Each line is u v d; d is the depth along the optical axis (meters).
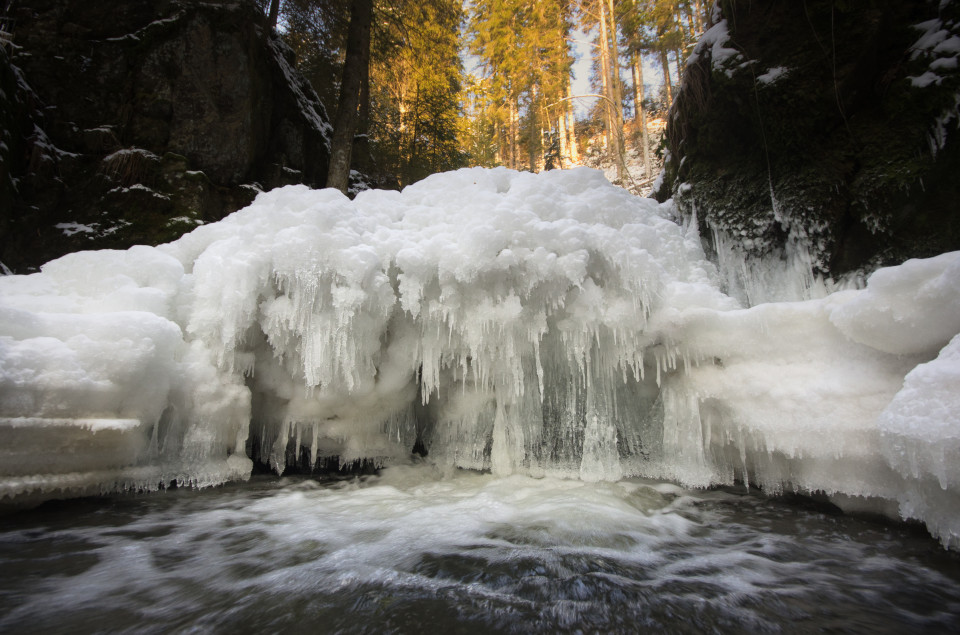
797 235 4.45
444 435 4.38
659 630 1.63
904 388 2.15
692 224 5.25
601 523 2.71
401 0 13.34
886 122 4.11
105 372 2.72
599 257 3.41
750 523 2.74
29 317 2.66
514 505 3.12
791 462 2.98
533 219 3.32
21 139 6.02
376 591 1.92
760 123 4.74
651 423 3.77
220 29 7.48
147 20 7.32
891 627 1.65
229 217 3.99
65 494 2.82
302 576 2.06
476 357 3.55
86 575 2.04
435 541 2.48
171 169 6.73
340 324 3.22
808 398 2.77
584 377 3.85
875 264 4.03
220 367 3.46
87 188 6.28
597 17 22.36
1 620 1.66
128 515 2.85
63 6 6.86
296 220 3.30
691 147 5.59
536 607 1.78
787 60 4.59
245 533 2.62
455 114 16.02
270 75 8.87
